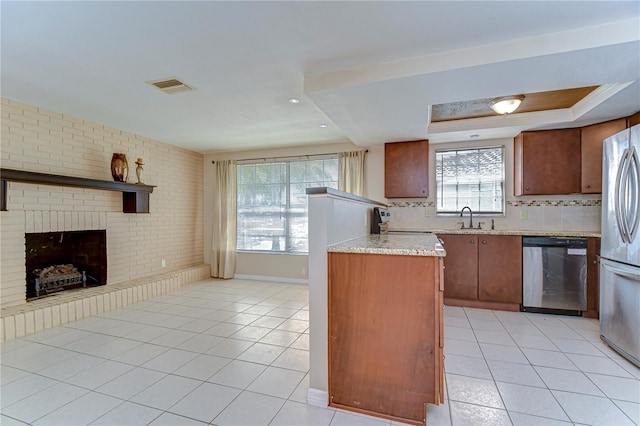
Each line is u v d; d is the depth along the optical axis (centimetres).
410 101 271
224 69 243
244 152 545
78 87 276
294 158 516
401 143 430
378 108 290
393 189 433
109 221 404
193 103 317
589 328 307
